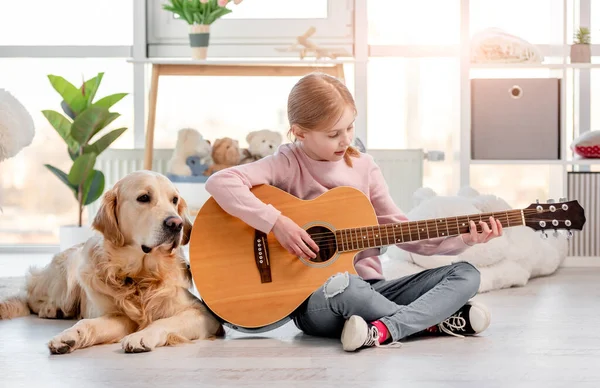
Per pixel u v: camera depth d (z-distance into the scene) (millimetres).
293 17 4309
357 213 2051
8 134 2678
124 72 4449
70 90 3818
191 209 3875
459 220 2021
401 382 1562
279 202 2053
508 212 2018
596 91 4258
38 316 2432
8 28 4410
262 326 1950
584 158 3729
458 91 3803
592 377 1602
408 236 2021
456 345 1917
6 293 2611
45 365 1723
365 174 2172
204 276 1993
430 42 4398
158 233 1944
